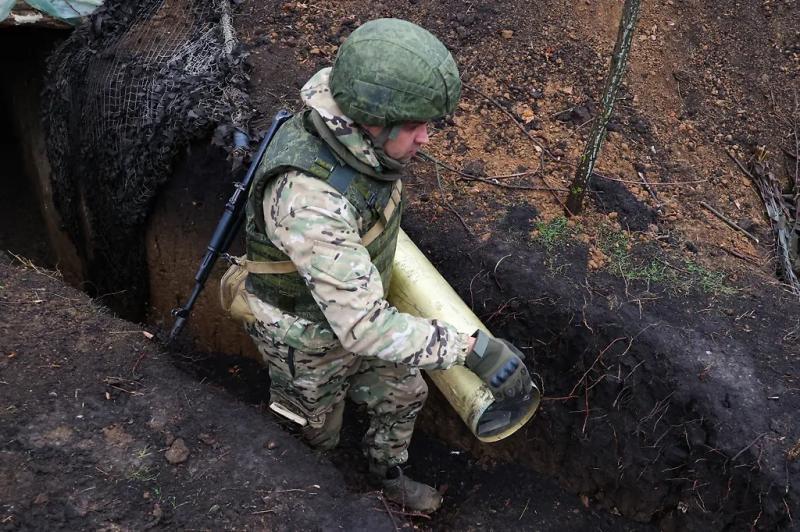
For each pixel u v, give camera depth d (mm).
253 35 3277
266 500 1938
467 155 2838
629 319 2297
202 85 2947
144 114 3047
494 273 2441
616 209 2691
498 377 1612
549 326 2371
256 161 2082
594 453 2406
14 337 2273
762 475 2018
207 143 2865
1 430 1969
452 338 1586
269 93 2984
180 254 3174
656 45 3311
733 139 3145
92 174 3402
